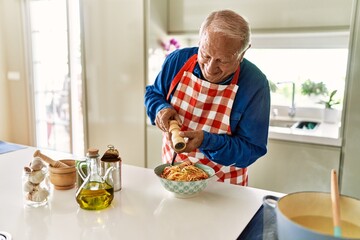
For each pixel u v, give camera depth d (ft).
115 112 8.51
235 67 3.76
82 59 8.68
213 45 3.44
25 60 10.55
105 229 2.78
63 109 10.59
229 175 4.40
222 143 3.92
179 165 3.70
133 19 7.80
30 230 2.75
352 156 6.12
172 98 4.52
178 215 3.05
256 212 3.13
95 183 3.18
